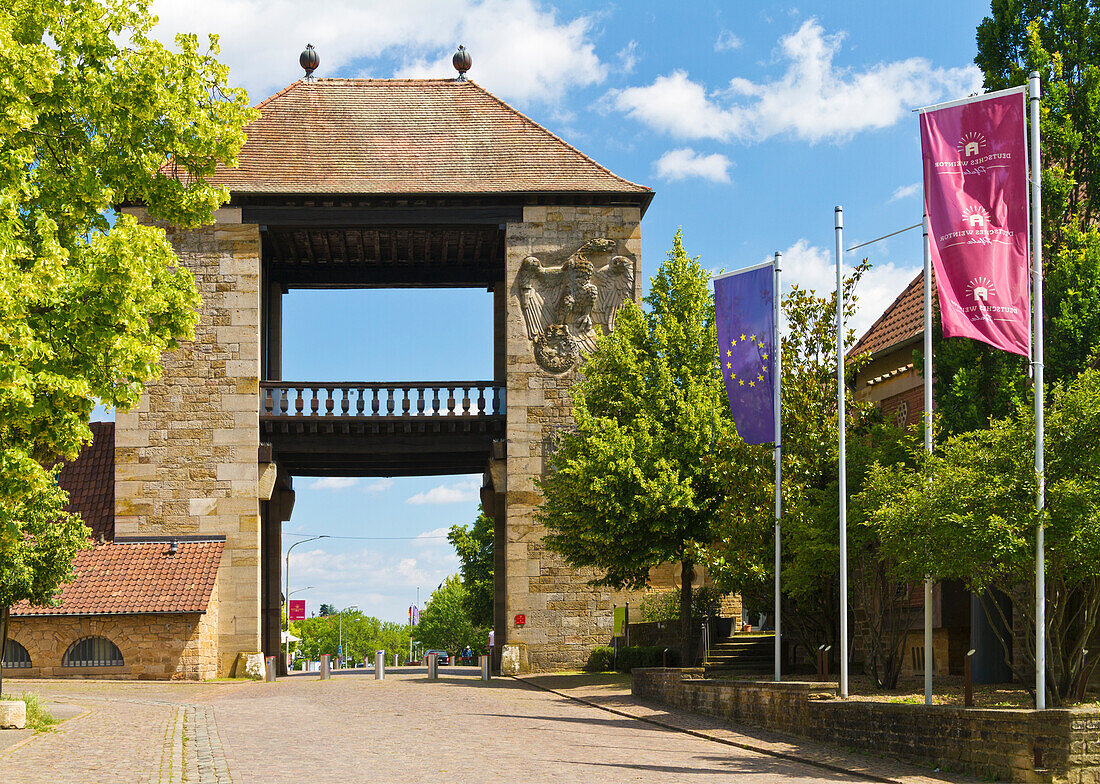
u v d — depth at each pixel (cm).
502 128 4047
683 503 2861
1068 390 1540
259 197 3756
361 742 1648
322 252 4188
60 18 1661
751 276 2177
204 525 3684
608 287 3838
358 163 3875
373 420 3816
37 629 3475
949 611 2464
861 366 2434
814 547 2039
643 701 2503
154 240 1596
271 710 2225
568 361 3788
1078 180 2089
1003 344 1544
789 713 1850
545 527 3566
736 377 2188
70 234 1630
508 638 3697
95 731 1781
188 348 3744
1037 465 1437
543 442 3756
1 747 1540
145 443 3712
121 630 3475
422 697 2620
